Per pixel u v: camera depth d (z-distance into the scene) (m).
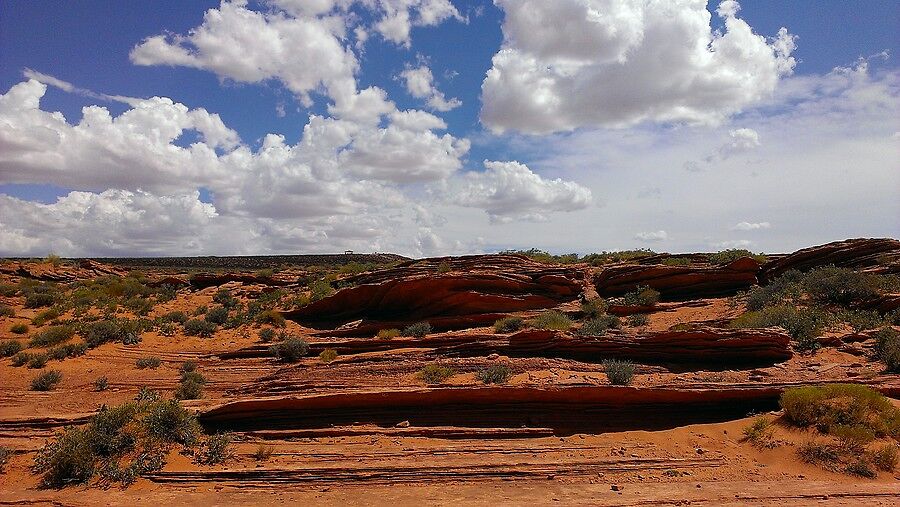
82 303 33.75
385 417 14.24
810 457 11.62
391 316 29.30
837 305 22.58
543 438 13.35
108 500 10.29
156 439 12.49
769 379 15.21
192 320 29.55
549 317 25.02
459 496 10.32
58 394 18.33
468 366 18.30
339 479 11.21
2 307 30.88
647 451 12.45
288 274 45.97
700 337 17.52
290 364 22.23
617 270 29.83
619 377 15.63
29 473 11.58
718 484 10.63
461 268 31.08
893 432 12.26
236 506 9.98
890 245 26.70
